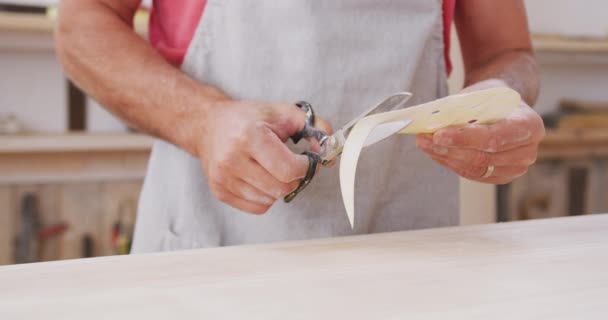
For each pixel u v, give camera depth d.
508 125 0.58
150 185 0.78
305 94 0.71
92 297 0.38
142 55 0.67
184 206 0.74
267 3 0.70
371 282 0.41
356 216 0.73
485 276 0.43
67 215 1.87
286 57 0.71
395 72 0.73
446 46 0.80
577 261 0.47
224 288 0.40
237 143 0.54
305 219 0.72
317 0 0.69
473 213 1.13
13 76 1.85
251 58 0.71
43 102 1.89
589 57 2.34
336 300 0.38
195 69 0.73
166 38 0.78
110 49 0.66
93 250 1.90
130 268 0.44
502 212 2.32
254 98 0.72
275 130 0.58
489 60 0.85
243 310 0.36
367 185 0.73
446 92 0.80
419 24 0.74
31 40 1.80
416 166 0.77
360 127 0.46
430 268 0.45
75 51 0.67
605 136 2.13
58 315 0.35
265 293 0.39
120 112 0.68
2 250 1.81
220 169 0.57
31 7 1.70
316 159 0.56
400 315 0.35
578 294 0.39
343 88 0.71
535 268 0.45
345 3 0.70
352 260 0.47
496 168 0.63
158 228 0.76
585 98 2.44
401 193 0.78
